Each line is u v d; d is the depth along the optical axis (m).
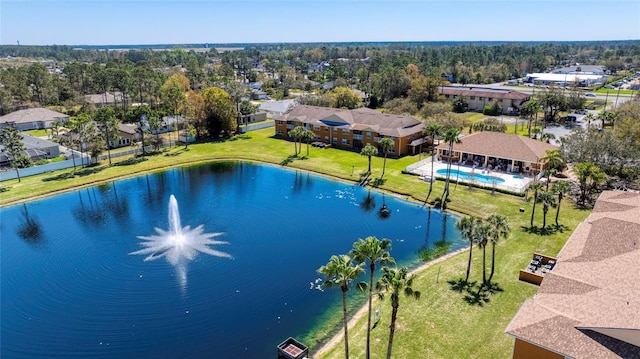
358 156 100.00
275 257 55.16
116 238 61.38
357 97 151.75
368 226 64.50
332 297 46.03
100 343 39.53
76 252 57.25
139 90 170.25
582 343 29.20
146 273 51.53
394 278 30.89
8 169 90.50
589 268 38.53
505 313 40.44
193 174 91.88
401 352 35.81
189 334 40.53
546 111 130.75
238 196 78.31
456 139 73.56
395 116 105.94
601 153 76.06
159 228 64.69
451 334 37.78
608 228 45.38
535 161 81.38
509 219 62.66
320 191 80.31
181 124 127.56
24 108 157.88
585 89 191.88
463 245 57.22
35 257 56.16
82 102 154.50
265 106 159.00
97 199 77.69
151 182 87.00
